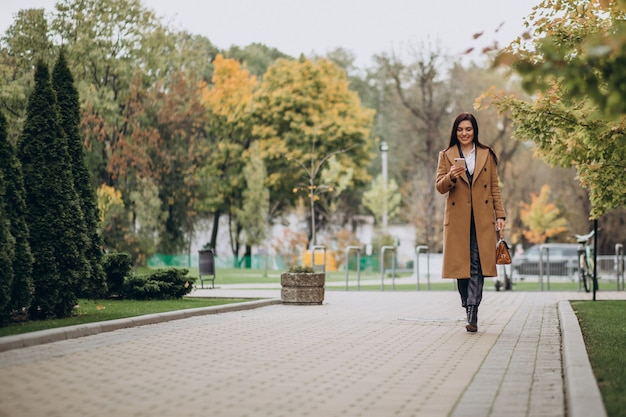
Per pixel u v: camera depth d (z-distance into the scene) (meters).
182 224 60.88
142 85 48.91
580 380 7.07
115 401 6.78
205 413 6.33
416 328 13.18
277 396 7.06
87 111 44.09
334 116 63.66
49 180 13.81
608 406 6.18
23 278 12.42
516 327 13.52
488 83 64.56
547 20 13.14
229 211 66.19
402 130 67.31
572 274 41.56
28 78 37.59
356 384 7.71
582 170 14.70
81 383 7.62
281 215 70.75
